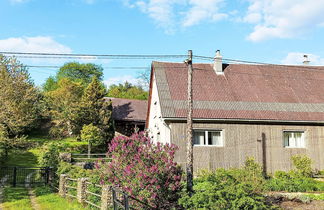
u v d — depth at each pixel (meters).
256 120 19.88
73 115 31.94
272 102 21.50
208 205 9.26
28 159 26.33
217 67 23.50
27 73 21.36
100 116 31.97
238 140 19.75
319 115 21.17
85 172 14.83
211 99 20.73
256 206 9.21
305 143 20.88
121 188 10.32
